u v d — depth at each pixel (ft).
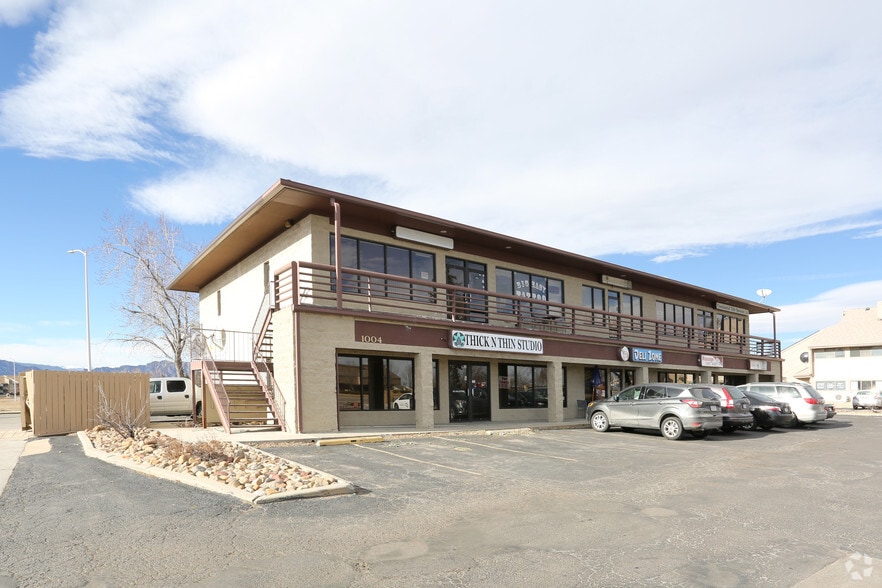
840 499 27.91
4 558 18.25
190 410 74.13
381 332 53.72
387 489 29.04
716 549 19.92
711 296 108.68
